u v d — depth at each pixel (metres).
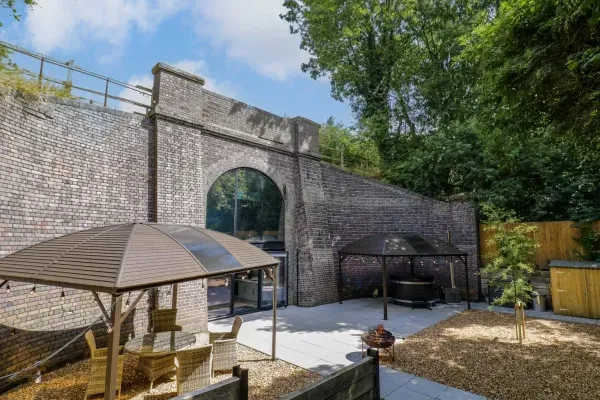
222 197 11.66
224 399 3.15
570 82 7.53
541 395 5.54
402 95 23.14
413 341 8.62
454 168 16.02
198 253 5.53
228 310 11.53
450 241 14.79
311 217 14.01
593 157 10.57
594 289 11.09
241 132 12.25
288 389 5.86
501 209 12.12
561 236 12.79
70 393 5.77
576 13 6.42
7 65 6.96
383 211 15.67
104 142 8.50
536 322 10.56
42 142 7.10
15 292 6.20
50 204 7.18
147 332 8.75
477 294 13.96
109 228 5.76
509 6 8.63
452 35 19.36
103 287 3.79
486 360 7.20
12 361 6.05
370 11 21.86
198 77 10.77
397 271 15.36
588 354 7.51
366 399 4.01
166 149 9.71
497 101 10.71
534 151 13.88
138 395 5.75
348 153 21.00
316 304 13.34
